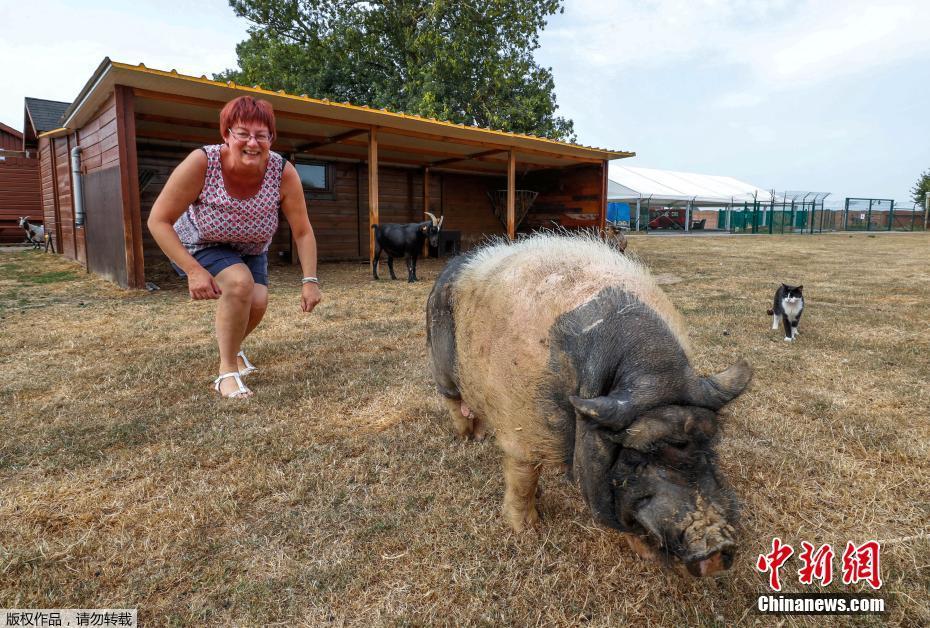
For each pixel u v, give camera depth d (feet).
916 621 7.13
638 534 6.17
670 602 7.43
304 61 90.07
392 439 11.97
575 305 7.14
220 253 13.65
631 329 6.64
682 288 33.27
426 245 57.21
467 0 85.40
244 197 12.87
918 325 22.66
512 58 89.76
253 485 9.98
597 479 6.00
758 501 9.75
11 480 10.05
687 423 5.69
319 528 8.86
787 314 20.26
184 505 9.32
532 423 7.29
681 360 6.46
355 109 36.32
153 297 28.09
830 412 13.39
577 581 7.79
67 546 8.19
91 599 7.29
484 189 64.39
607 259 8.20
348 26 88.12
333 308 26.09
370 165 39.81
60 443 11.42
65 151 43.32
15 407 13.33
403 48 90.12
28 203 69.67
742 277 38.37
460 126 41.47
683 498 5.42
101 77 27.89
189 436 11.88
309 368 16.85
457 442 11.88
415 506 9.48
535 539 8.66
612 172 137.08
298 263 49.32
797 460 11.07
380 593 7.53
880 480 10.39
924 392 14.74
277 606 7.22
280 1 88.43
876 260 51.19
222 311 13.83
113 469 10.41
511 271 8.05
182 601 7.31
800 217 131.54
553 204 60.75
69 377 15.44
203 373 16.03
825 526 9.09
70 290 30.25
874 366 17.02
